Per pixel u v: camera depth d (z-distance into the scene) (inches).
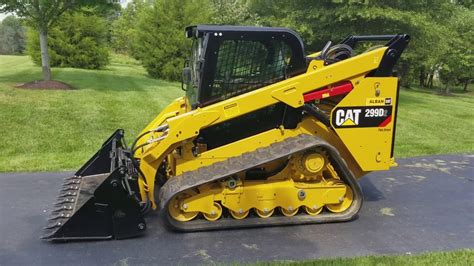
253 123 187.3
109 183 165.6
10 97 491.2
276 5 699.4
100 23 1020.5
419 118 515.8
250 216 183.3
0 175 250.5
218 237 172.7
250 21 823.7
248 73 181.6
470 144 360.5
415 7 595.8
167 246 165.5
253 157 175.9
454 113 576.4
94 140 346.3
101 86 655.1
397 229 182.7
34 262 152.9
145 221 185.2
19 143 329.1
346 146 187.2
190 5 886.4
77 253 159.6
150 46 885.8
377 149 189.9
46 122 392.5
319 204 184.7
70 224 165.3
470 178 255.6
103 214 167.5
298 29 586.9
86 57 993.5
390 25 567.8
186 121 173.9
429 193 228.7
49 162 279.4
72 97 522.9
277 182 182.2
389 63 185.0
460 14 908.0
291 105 179.2
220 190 177.0
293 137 183.9
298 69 184.4
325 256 157.3
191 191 176.6
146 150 184.1
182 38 866.1
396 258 154.0
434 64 919.0
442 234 178.7
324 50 193.2
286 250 162.1
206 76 177.8
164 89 671.8
